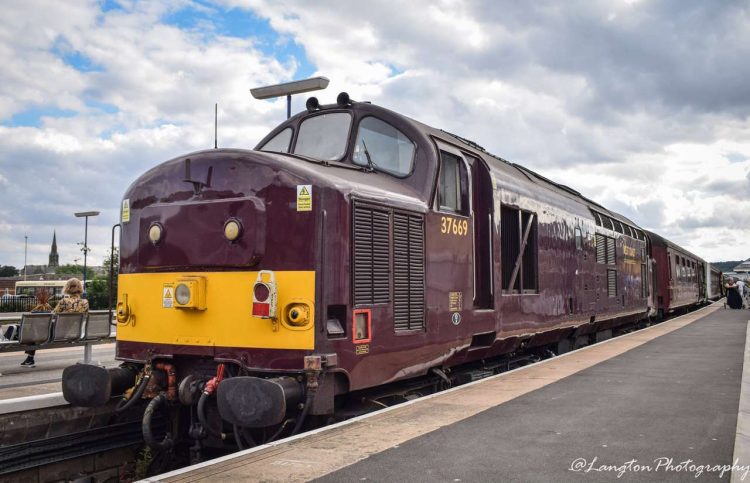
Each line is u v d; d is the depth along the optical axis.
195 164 6.34
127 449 7.53
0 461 6.41
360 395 6.70
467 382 8.77
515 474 4.36
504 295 9.09
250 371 5.81
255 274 5.89
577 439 5.27
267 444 5.04
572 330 12.75
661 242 25.80
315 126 7.94
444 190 7.83
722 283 67.44
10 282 100.94
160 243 6.34
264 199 5.96
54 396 6.94
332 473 4.35
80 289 12.09
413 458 4.71
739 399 6.99
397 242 6.64
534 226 10.57
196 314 6.14
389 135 7.63
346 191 5.94
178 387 6.38
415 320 6.88
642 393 7.34
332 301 5.73
